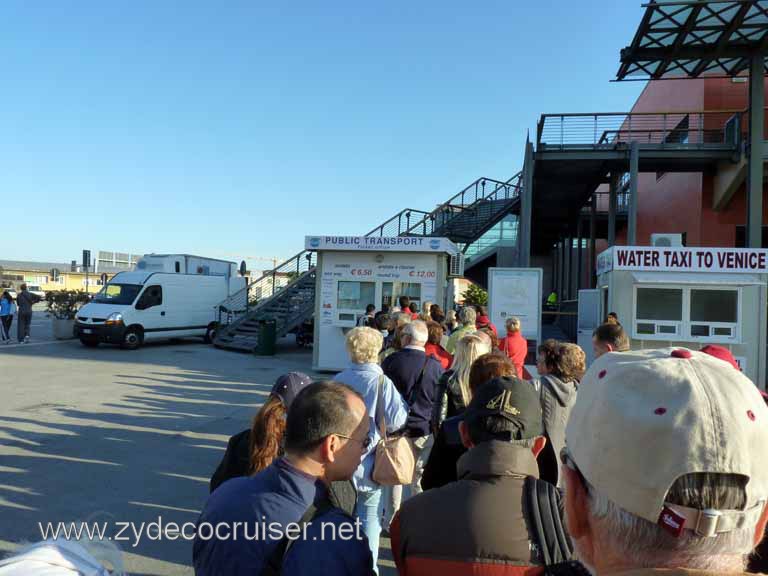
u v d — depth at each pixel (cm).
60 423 826
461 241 2258
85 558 114
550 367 375
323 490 180
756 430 89
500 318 1242
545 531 171
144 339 1872
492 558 167
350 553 165
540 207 2444
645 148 1725
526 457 189
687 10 1340
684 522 87
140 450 700
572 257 2711
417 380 446
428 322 612
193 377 1311
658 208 2358
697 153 1731
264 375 1384
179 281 2005
